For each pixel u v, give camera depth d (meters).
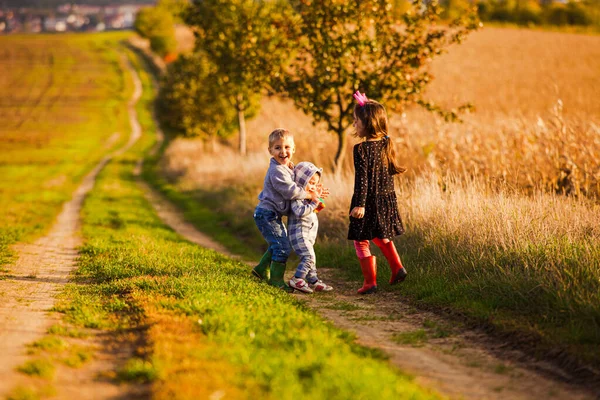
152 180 32.41
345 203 11.34
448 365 4.18
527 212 7.23
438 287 6.23
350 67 13.64
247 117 34.03
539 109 25.70
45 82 93.88
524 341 4.54
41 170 38.91
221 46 23.09
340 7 12.76
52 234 13.42
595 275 5.26
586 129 11.55
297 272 6.68
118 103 80.56
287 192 6.50
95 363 3.96
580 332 4.46
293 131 23.27
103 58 115.94
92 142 57.94
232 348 3.99
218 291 5.83
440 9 13.09
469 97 31.11
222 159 26.62
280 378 3.37
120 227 14.70
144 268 7.73
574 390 3.73
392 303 6.16
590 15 86.31
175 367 3.61
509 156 11.41
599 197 9.26
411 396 3.27
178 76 39.03
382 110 6.30
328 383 3.32
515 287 5.50
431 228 7.97
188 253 9.62
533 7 91.31
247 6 22.44
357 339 4.74
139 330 4.70
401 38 13.28
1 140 55.56
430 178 10.18
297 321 4.82
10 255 9.52
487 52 54.03
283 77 14.27
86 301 5.86
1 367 3.80
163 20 138.25
